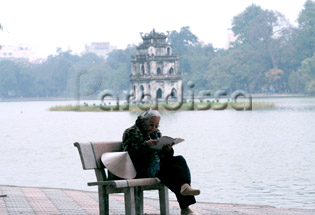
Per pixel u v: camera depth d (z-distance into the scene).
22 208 12.34
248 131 57.97
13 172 26.38
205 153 35.41
